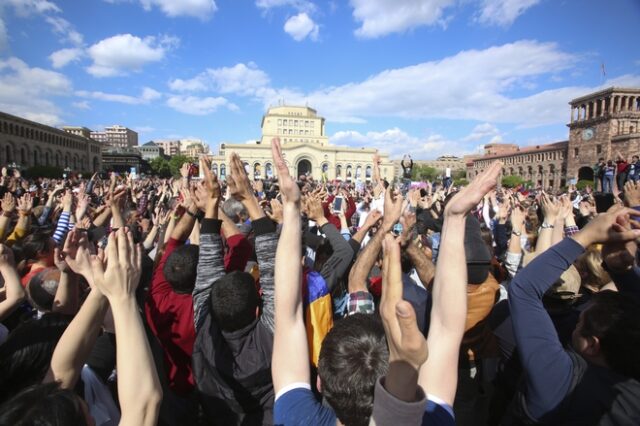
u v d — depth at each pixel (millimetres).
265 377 2643
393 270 1504
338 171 100188
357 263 3104
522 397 2424
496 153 105938
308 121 113250
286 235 2016
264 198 11484
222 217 4145
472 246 3113
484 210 9344
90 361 2824
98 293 1965
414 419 1232
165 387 3406
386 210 3117
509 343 3049
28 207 5723
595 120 61562
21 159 72000
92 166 110000
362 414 1594
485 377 3262
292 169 96688
